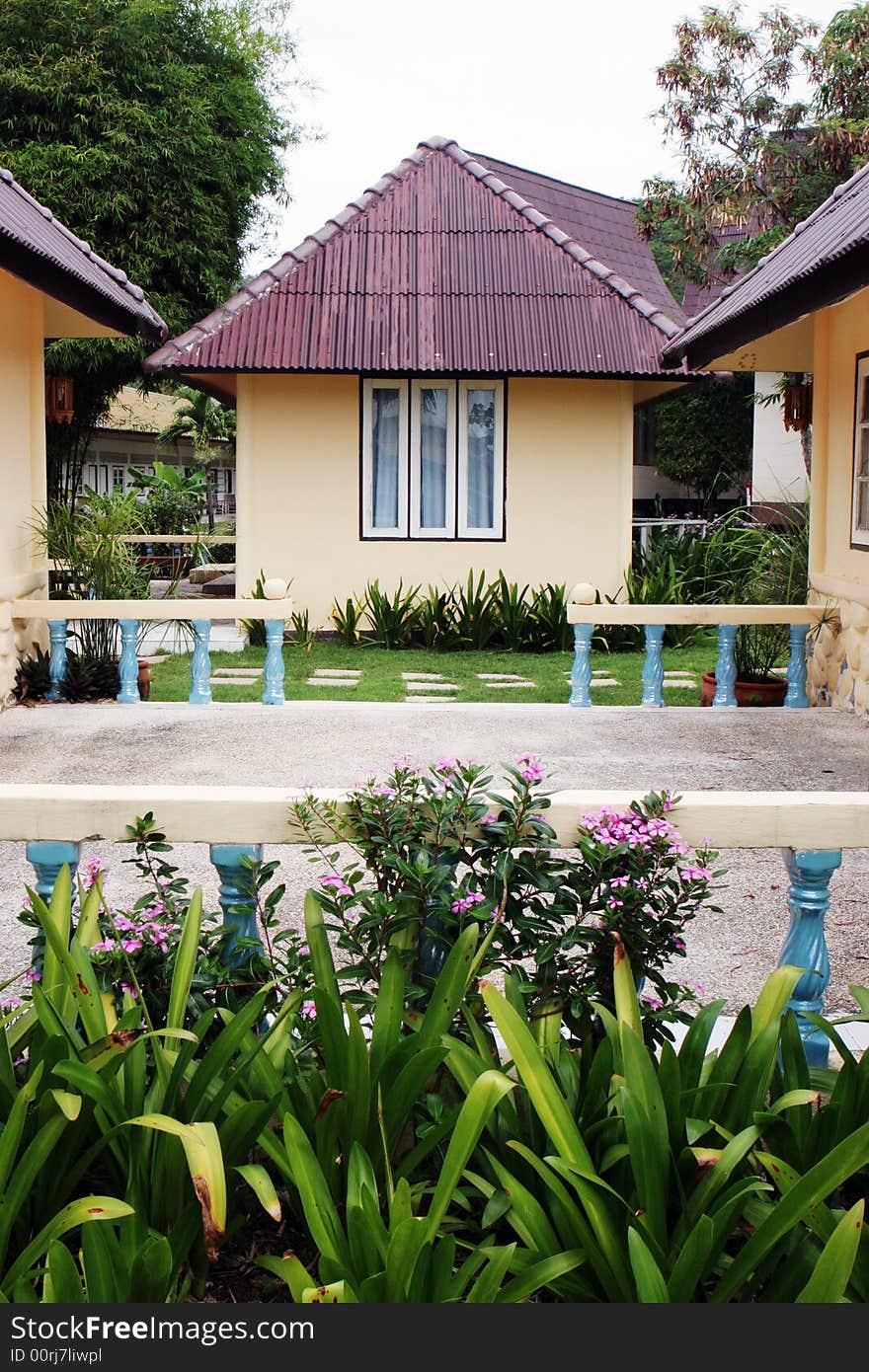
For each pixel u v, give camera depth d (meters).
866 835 3.41
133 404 31.39
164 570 21.09
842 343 10.04
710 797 3.47
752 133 16.45
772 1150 2.79
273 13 20.77
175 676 12.36
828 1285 2.25
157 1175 2.76
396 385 15.05
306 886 5.51
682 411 24.72
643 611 10.08
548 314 15.12
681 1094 2.78
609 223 22.08
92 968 2.99
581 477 15.30
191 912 3.14
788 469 21.44
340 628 14.98
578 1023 3.19
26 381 10.45
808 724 9.29
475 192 16.45
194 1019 3.16
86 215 17.91
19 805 3.39
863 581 9.52
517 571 15.36
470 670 13.02
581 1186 2.49
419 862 3.17
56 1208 2.71
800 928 3.47
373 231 15.95
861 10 15.45
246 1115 2.72
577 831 3.39
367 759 7.99
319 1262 2.49
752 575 12.38
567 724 9.28
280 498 15.16
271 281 15.28
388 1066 2.82
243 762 7.90
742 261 16.75
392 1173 2.85
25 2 17.66
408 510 15.26
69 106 17.91
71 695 10.20
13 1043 3.05
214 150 18.91
